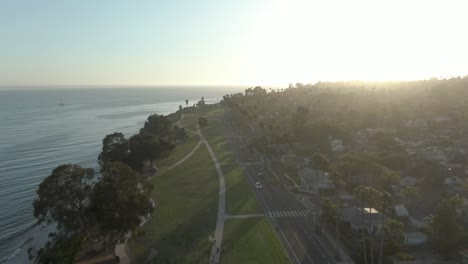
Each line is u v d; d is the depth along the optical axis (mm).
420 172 120500
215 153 171875
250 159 160875
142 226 88625
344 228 83312
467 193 108000
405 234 77500
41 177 142875
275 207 101625
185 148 183750
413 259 68125
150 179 129625
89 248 76562
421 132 190750
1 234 94562
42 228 96250
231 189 118188
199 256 72812
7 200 118500
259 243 78375
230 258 71688
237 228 86812
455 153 146375
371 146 169125
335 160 146375
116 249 75938
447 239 72438
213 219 92750
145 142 131875
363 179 118750
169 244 78562
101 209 67625
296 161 151875
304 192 114688
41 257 62500
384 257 69000
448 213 75250
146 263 70438
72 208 68188
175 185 122812
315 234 82875
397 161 132250
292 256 72250
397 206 91062
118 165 78750
